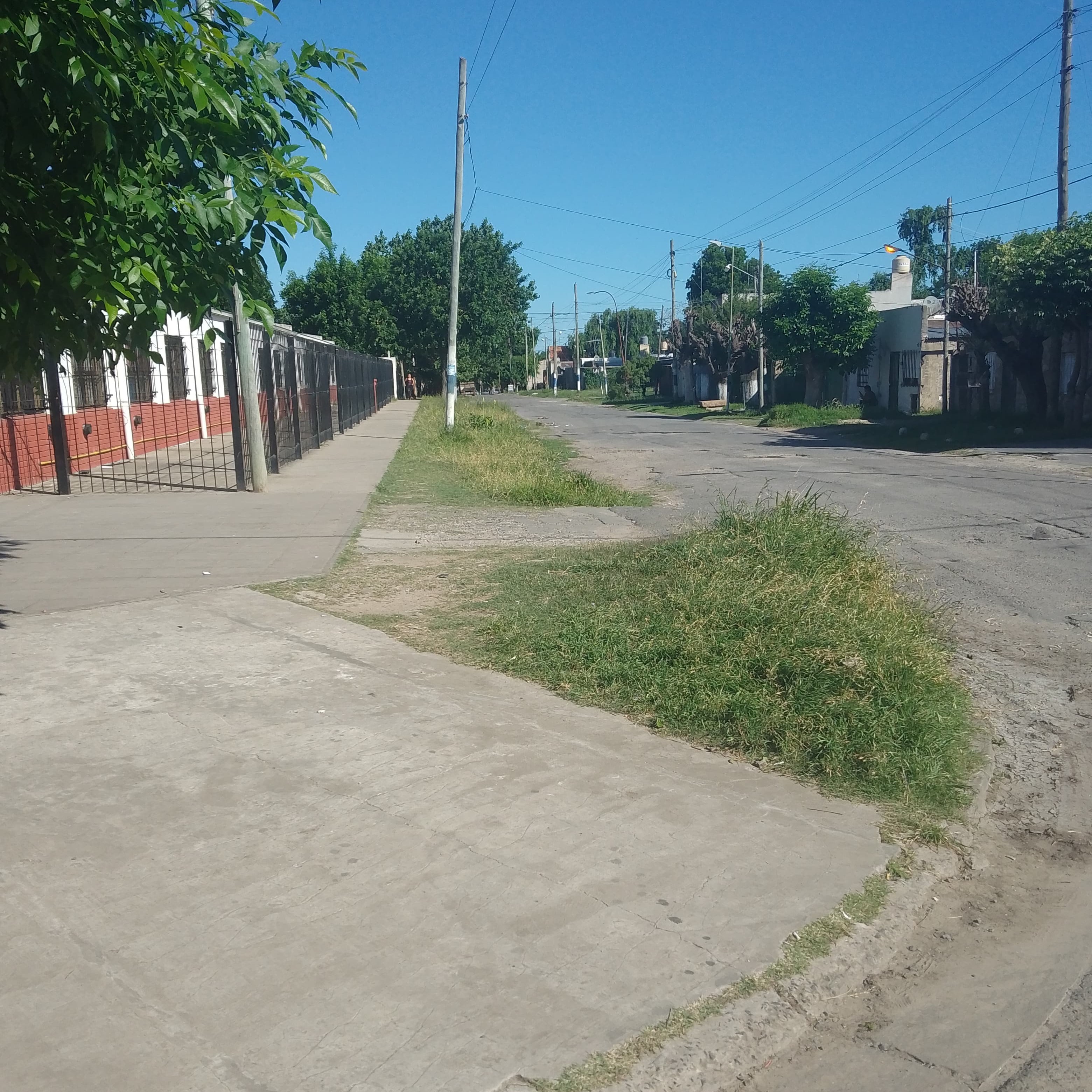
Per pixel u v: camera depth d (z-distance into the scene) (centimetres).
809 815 434
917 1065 296
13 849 386
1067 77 2392
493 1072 277
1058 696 611
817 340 3688
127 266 536
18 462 1402
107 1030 288
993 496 1430
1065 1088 287
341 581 830
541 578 832
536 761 477
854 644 595
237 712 530
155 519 1131
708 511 1280
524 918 349
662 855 395
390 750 485
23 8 457
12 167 531
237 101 555
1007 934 364
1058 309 2245
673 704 540
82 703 539
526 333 10369
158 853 385
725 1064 290
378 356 5744
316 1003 302
